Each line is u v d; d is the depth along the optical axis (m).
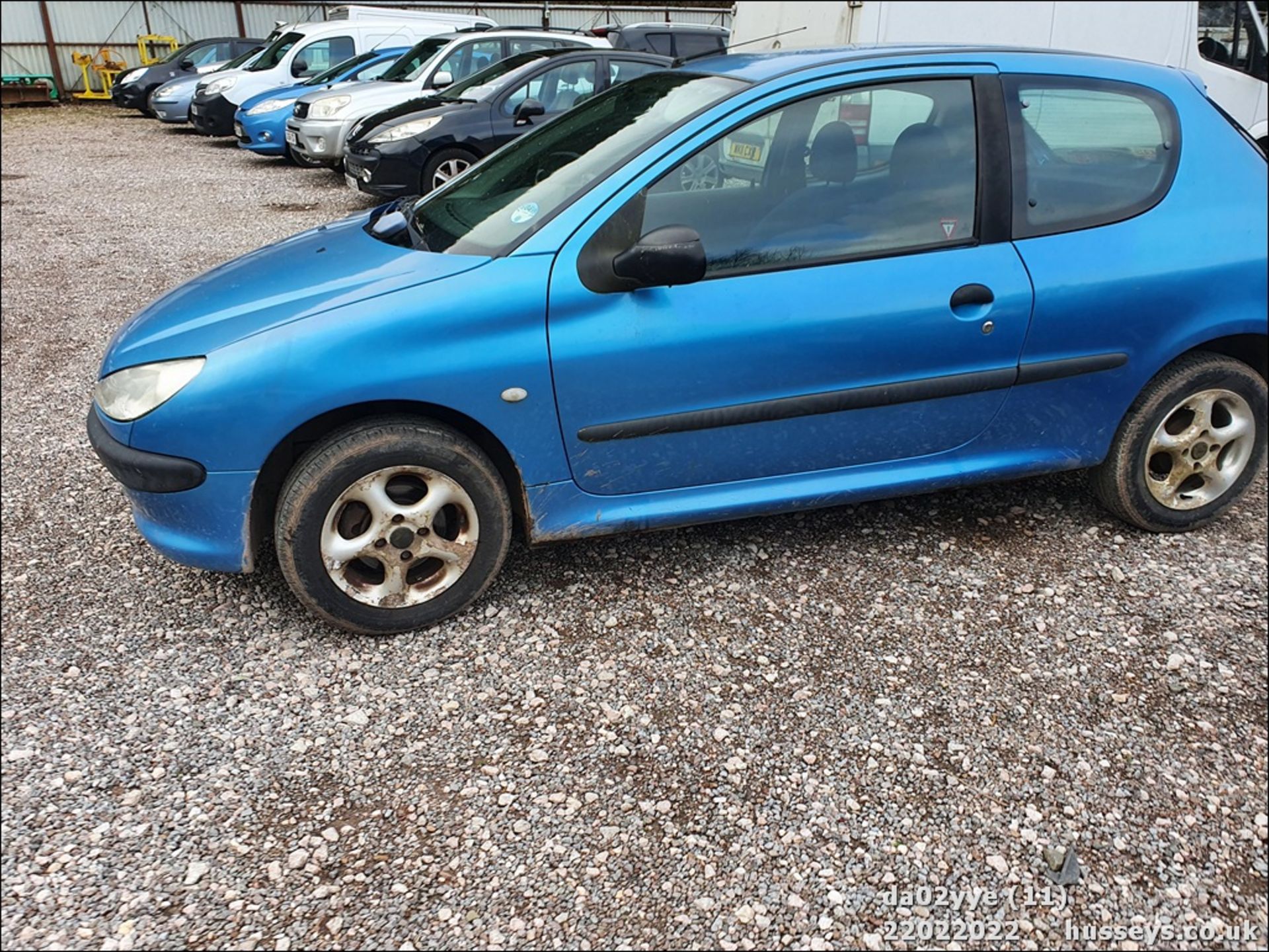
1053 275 3.15
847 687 2.78
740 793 2.40
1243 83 9.40
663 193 2.89
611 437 2.93
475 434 2.96
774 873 2.18
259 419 2.67
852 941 2.03
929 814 2.35
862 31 8.98
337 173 12.36
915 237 3.08
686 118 2.98
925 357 3.09
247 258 3.43
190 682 2.78
